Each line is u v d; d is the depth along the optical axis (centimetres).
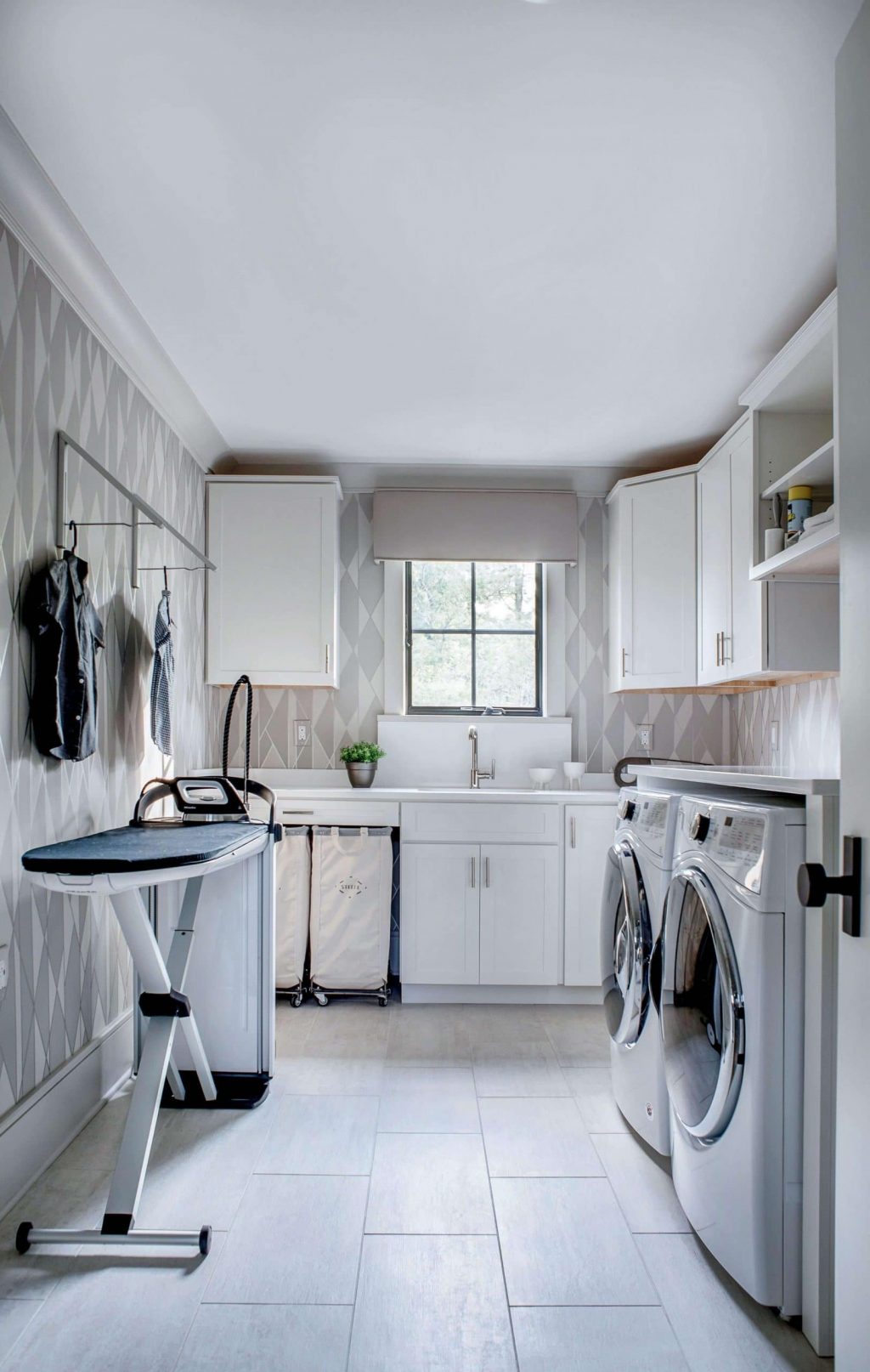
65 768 228
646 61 158
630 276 235
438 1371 146
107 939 255
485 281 237
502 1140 229
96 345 250
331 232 213
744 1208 158
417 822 353
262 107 170
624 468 405
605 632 412
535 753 406
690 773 207
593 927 350
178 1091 250
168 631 288
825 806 151
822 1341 150
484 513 404
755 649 285
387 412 338
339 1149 223
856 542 93
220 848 196
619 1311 162
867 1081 89
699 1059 179
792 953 156
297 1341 153
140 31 151
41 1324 157
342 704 408
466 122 174
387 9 146
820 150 182
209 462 380
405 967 349
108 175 191
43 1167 209
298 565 379
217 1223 189
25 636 204
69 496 230
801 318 259
